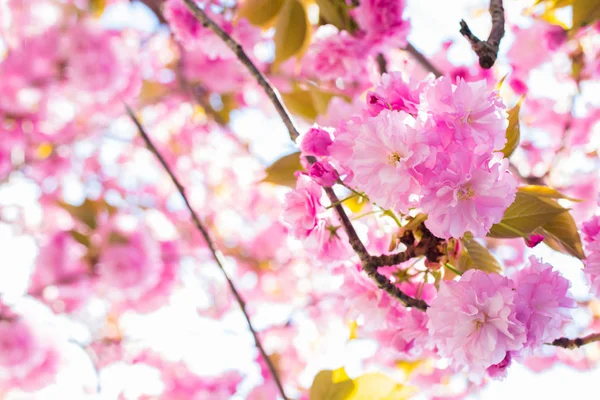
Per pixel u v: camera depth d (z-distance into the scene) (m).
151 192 2.93
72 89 2.10
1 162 2.20
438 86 0.94
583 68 1.69
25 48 1.97
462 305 0.96
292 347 2.64
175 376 2.30
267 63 1.78
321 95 1.26
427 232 0.98
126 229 2.09
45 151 2.41
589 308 2.36
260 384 2.25
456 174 0.93
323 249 1.02
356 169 0.94
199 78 2.23
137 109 2.51
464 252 1.00
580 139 2.18
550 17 1.25
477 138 0.93
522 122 2.26
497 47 1.00
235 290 1.24
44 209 2.51
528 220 0.99
